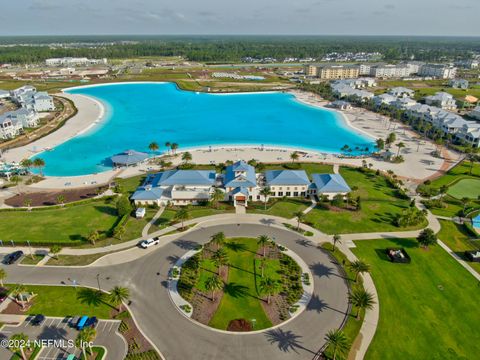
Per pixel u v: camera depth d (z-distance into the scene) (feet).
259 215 409.08
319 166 570.05
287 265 322.55
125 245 349.41
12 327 253.44
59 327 253.44
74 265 319.68
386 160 602.85
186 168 544.21
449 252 346.33
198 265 317.22
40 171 536.01
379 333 252.01
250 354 233.96
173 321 258.78
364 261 327.47
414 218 394.32
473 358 235.20
